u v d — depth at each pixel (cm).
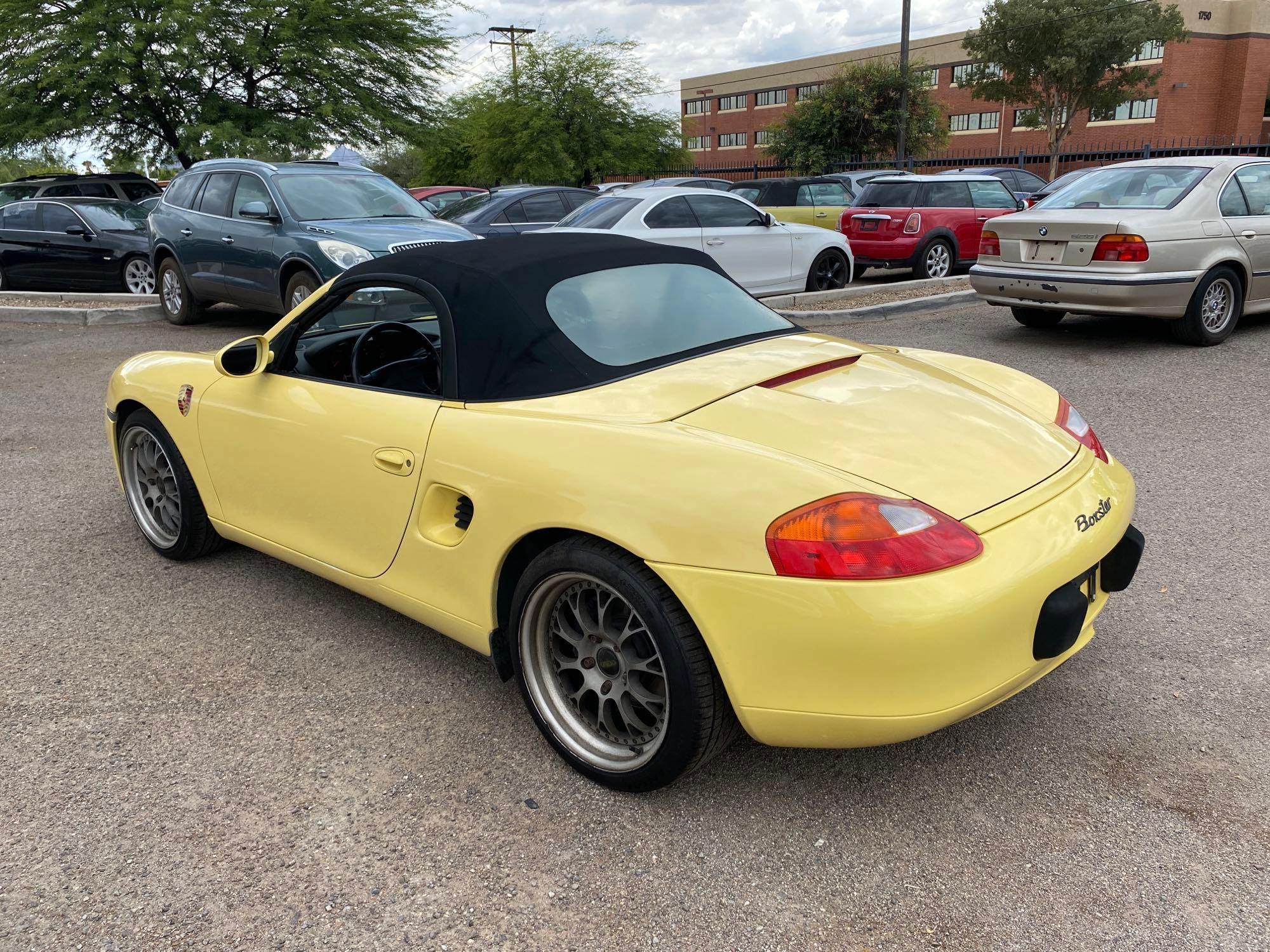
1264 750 264
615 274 304
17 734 285
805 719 217
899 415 252
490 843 237
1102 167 854
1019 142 4988
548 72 3061
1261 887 214
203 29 1900
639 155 3105
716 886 221
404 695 306
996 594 213
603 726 259
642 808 249
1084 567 236
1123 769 258
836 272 1221
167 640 344
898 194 1327
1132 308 748
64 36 1858
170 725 290
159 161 2120
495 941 206
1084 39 3550
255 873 227
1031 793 250
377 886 223
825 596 207
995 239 824
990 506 227
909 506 215
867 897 216
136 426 400
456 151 3459
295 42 1997
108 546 432
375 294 317
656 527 223
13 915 214
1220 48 4431
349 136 2136
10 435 621
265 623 356
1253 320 912
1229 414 592
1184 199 759
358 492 303
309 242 888
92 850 236
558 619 260
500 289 279
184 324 1083
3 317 1102
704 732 231
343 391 315
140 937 208
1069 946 201
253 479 348
